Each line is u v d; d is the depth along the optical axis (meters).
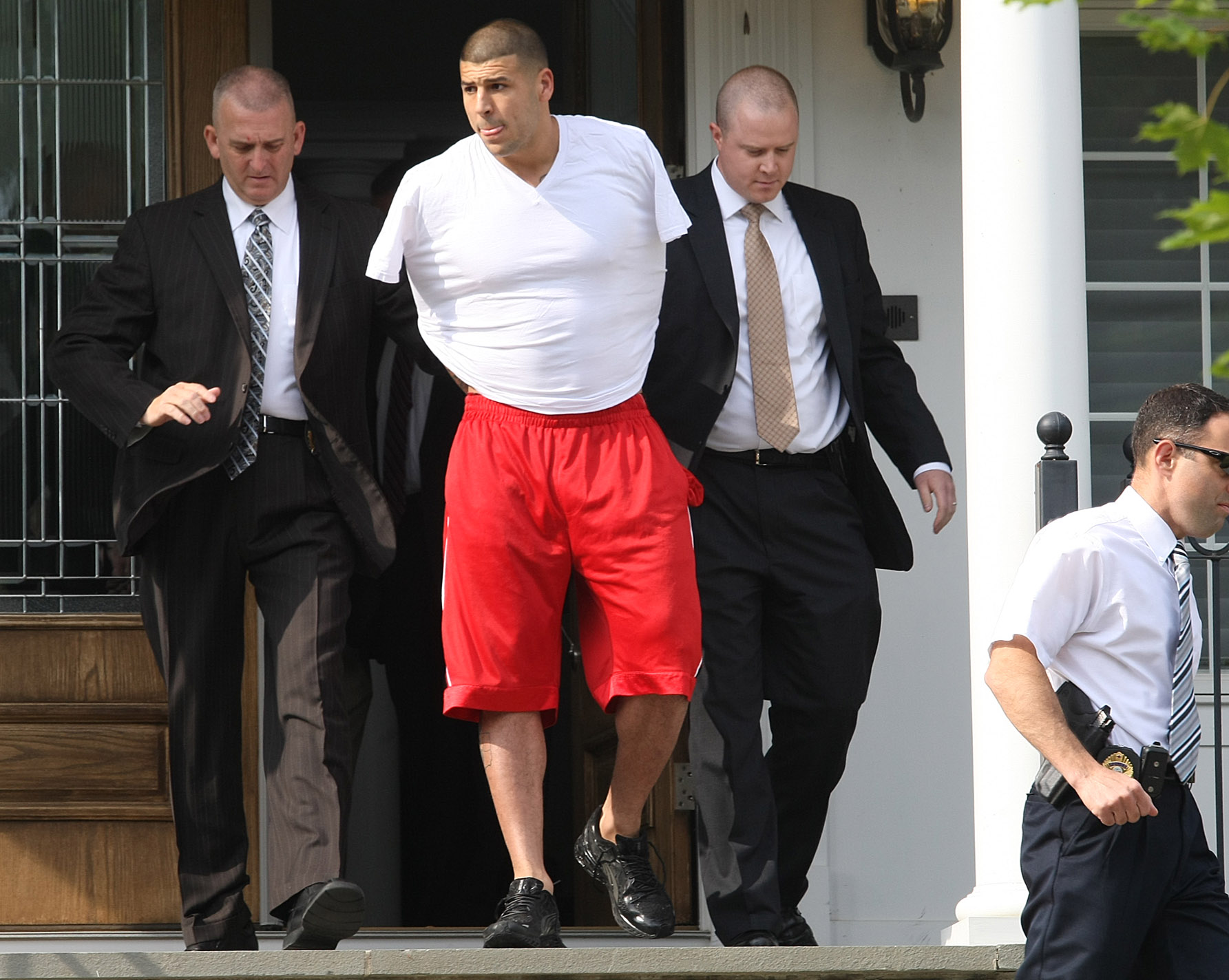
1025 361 14.98
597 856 14.23
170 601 14.64
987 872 14.58
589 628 13.81
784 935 15.38
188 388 13.75
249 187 14.78
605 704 13.55
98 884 18.33
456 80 29.95
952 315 20.38
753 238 15.23
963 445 20.22
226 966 12.64
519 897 13.10
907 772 19.73
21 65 19.44
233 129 14.59
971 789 19.78
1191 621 11.66
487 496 13.21
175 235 14.97
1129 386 21.44
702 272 14.98
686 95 20.27
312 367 14.61
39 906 18.25
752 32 20.30
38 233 19.28
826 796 15.41
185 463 14.42
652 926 13.83
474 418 13.43
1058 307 15.03
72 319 14.88
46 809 18.33
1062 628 11.50
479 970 12.65
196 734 14.62
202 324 14.71
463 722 24.52
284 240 15.06
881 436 15.85
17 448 19.02
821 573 14.98
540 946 13.00
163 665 14.71
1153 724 11.52
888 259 20.34
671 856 19.39
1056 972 11.36
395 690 22.70
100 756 18.50
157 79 19.55
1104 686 11.59
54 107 19.42
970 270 15.40
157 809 18.44
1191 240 5.03
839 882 19.50
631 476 13.25
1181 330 21.52
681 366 14.86
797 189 15.74
